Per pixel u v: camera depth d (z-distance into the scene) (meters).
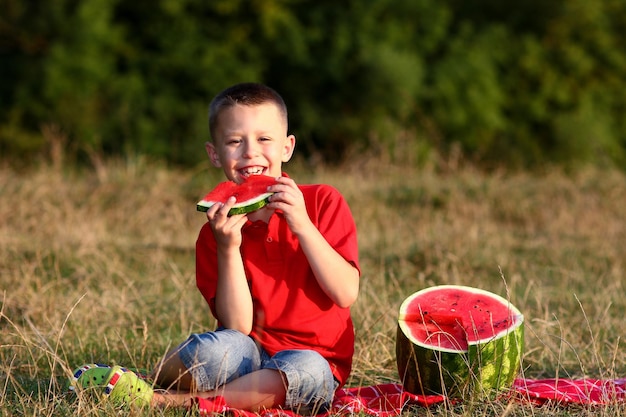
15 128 21.12
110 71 21.12
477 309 4.72
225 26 21.73
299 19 22.14
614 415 4.28
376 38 21.81
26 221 10.91
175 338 6.02
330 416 4.32
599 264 9.62
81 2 21.36
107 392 4.18
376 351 5.66
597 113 23.12
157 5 21.56
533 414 4.30
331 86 21.61
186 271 8.57
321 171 16.41
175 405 4.24
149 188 13.23
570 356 5.81
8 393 4.63
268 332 4.50
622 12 23.50
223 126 4.57
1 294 6.87
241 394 4.21
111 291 7.14
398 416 4.34
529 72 22.67
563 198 13.67
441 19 22.45
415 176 15.41
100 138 20.41
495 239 10.62
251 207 4.26
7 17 21.95
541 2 22.89
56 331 5.73
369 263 9.19
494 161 21.62
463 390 4.49
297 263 4.49
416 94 21.38
